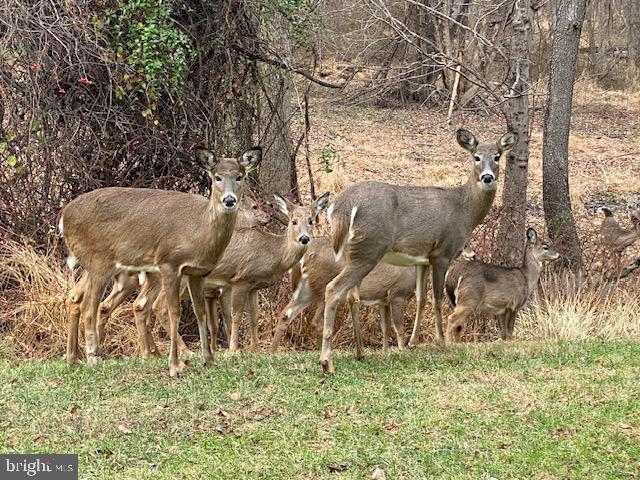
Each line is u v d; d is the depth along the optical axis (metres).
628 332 10.83
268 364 8.30
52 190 10.59
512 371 8.09
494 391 7.34
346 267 8.45
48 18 10.30
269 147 12.24
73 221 7.83
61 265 10.41
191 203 7.82
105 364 8.10
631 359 8.59
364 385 7.55
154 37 10.40
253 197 11.77
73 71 10.54
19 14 10.16
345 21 14.18
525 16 12.14
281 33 12.06
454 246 9.11
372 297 10.47
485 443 6.22
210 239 7.70
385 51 15.46
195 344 11.02
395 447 6.14
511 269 11.04
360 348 8.76
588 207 18.34
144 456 5.96
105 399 7.00
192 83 11.41
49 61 10.34
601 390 7.36
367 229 8.43
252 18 11.82
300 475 5.71
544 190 12.77
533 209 17.64
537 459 5.97
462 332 11.37
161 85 10.89
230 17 11.54
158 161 11.25
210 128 11.45
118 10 10.73
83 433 6.29
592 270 12.63
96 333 8.05
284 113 12.88
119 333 10.12
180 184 11.38
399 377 7.88
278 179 13.05
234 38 11.69
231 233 7.75
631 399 7.11
